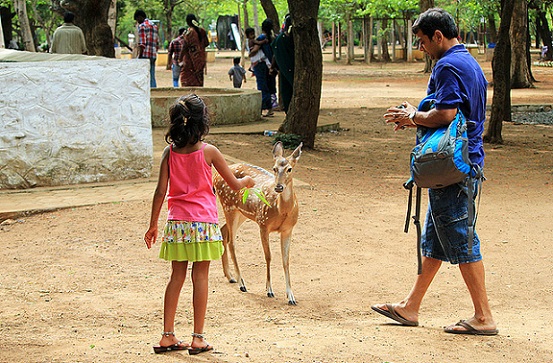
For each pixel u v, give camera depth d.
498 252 10.55
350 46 65.25
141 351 6.57
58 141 14.24
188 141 6.55
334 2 63.22
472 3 55.53
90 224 11.94
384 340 6.86
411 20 68.06
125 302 8.52
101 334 7.34
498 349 6.56
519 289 8.96
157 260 10.26
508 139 21.81
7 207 12.62
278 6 70.19
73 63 14.27
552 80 44.97
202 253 6.50
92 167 14.58
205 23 108.88
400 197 14.01
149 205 13.02
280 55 21.55
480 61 63.06
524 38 39.47
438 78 6.95
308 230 11.70
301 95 18.84
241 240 11.24
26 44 38.53
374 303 8.58
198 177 6.61
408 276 9.59
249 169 9.21
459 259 7.07
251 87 39.47
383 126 24.39
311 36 18.47
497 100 20.84
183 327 7.61
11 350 6.61
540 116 27.84
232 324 7.77
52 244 10.96
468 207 6.95
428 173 6.84
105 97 14.54
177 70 31.36
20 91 13.95
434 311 8.23
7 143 13.93
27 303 8.45
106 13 23.62
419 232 7.43
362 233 11.56
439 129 6.95
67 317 7.95
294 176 15.77
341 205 13.28
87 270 9.80
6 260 10.24
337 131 23.02
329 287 9.18
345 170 16.64
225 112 22.66
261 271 9.86
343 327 7.53
